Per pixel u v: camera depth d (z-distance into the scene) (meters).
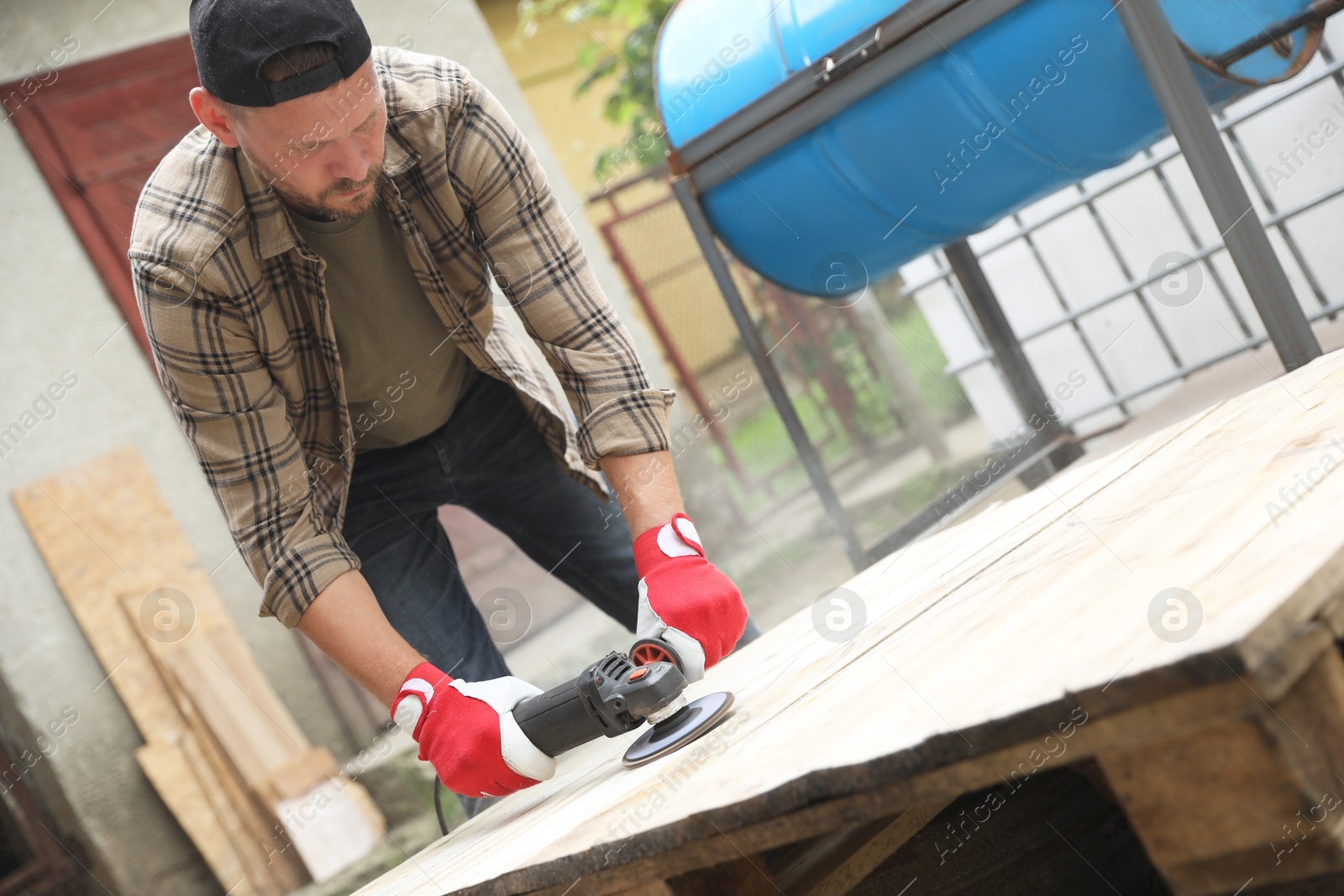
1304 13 1.59
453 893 0.79
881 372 4.11
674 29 2.02
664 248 4.34
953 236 1.91
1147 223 2.48
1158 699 0.46
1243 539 0.59
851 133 1.76
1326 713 0.47
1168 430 1.18
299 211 1.09
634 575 1.44
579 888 0.69
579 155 6.21
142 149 3.27
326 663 3.20
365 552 1.32
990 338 2.42
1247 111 2.26
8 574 2.92
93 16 3.24
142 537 3.06
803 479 4.14
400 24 3.36
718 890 0.66
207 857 2.84
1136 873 0.78
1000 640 0.64
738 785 0.62
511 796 1.25
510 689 0.95
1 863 2.80
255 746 2.98
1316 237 2.27
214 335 1.05
